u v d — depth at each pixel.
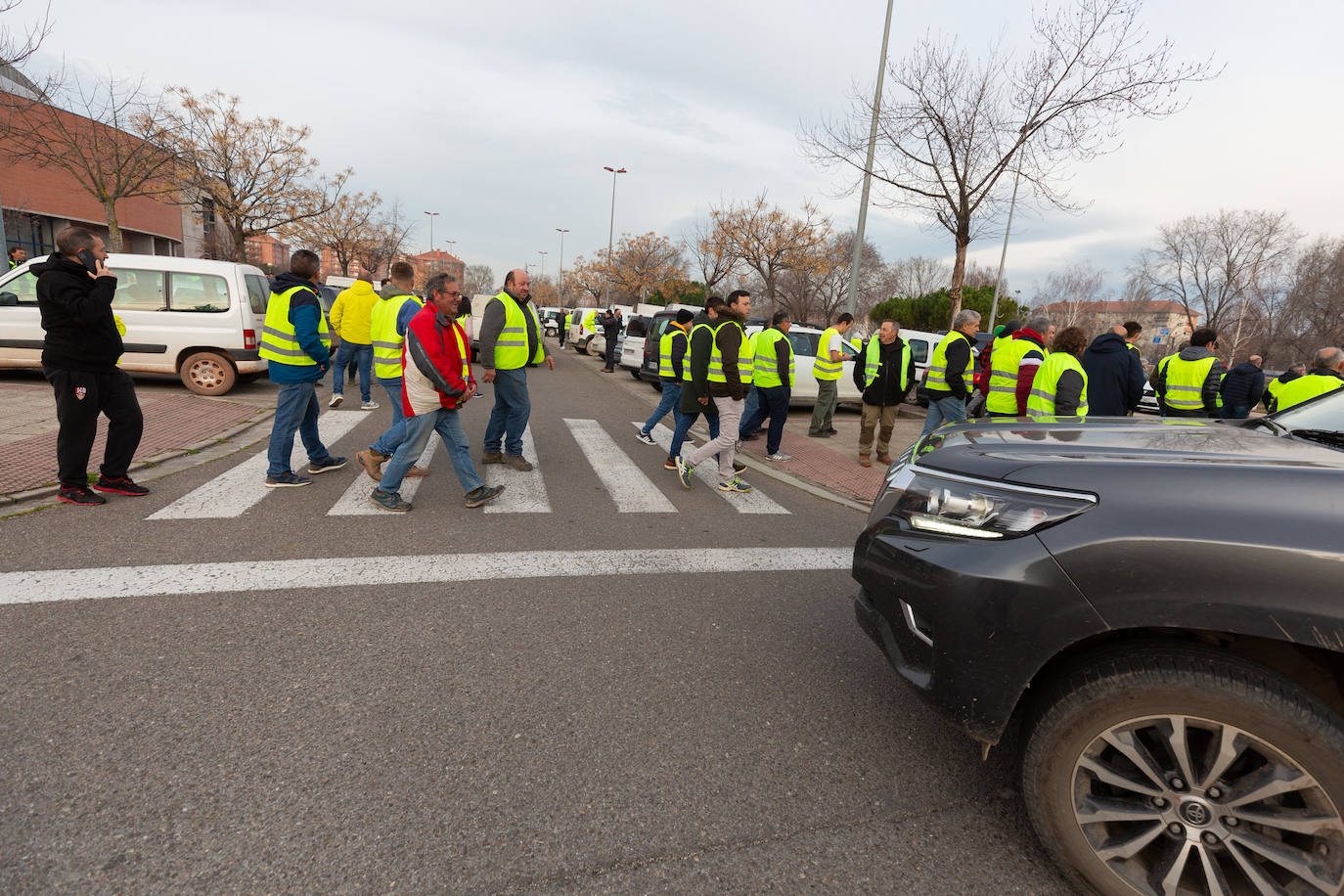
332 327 9.20
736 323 6.02
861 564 2.28
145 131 19.69
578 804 2.13
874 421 7.85
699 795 2.21
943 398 7.16
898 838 2.08
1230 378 8.03
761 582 4.16
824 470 7.65
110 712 2.44
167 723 2.40
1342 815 1.54
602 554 4.47
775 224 29.92
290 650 2.96
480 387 12.92
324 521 4.73
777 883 1.88
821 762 2.43
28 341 9.29
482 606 3.54
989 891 1.89
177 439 6.80
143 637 3.00
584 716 2.62
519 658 3.04
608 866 1.90
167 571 3.70
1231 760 1.63
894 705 2.83
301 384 5.38
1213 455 1.94
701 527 5.25
